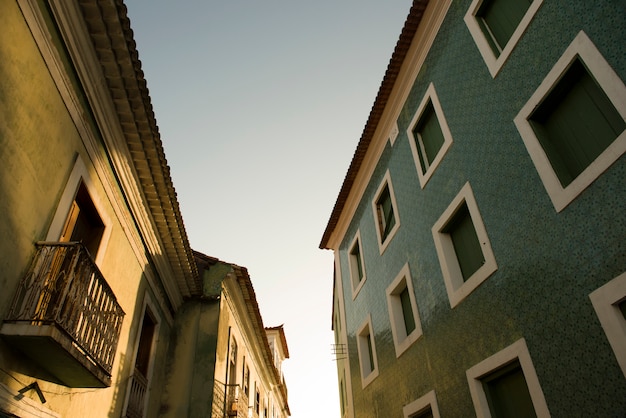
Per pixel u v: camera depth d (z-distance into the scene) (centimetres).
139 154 771
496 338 659
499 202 686
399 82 1062
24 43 487
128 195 797
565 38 581
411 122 1018
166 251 998
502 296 655
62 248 514
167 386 1054
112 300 624
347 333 1411
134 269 855
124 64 631
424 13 936
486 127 735
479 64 769
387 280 1104
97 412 691
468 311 738
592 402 482
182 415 1020
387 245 1119
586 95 562
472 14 797
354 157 1280
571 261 538
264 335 1673
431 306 866
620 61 500
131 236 831
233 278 1291
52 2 520
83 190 648
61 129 570
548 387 545
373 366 1220
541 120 633
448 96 862
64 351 484
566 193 555
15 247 473
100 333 585
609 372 467
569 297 533
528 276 607
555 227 570
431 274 878
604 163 506
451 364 773
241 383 1449
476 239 774
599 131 540
